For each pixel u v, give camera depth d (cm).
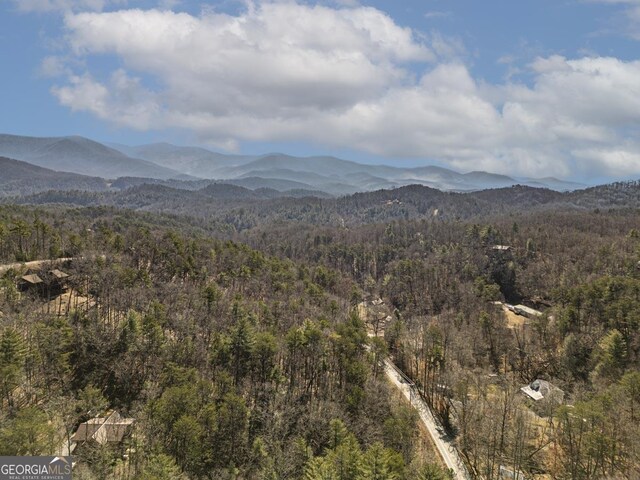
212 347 9375
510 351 12694
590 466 6838
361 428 7925
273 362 9462
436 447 8562
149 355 8712
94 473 5697
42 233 15512
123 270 12212
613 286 13012
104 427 6681
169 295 11675
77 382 8125
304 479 6041
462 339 12550
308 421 7881
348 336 10494
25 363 7519
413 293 19825
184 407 6831
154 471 5416
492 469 7506
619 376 9538
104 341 8825
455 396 9906
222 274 14850
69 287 12438
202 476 6400
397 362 12738
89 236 17662
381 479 5447
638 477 6181
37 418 5731
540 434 8400
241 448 7050
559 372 11656
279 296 14012
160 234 19875
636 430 6612
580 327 12725
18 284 11575
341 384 9450
